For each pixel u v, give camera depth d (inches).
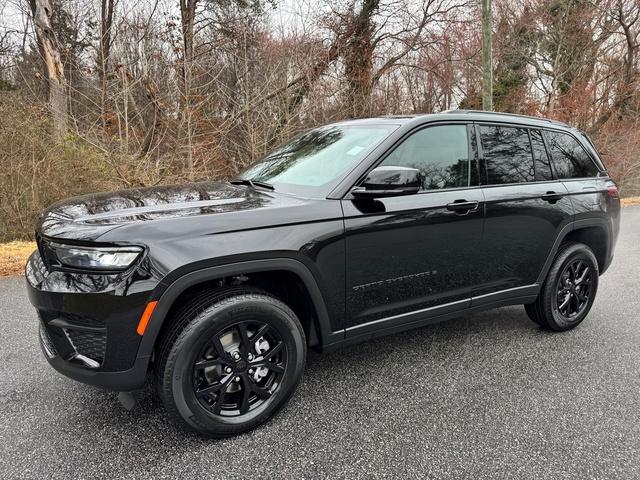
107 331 82.9
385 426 100.0
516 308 181.6
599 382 119.8
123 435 96.2
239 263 90.4
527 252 138.3
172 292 85.0
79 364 86.7
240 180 132.8
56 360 90.2
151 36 405.7
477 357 134.6
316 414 104.7
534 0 773.3
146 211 93.7
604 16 754.8
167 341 87.8
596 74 780.0
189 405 89.4
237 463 87.7
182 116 397.4
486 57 442.6
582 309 158.2
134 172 369.7
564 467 86.8
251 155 455.5
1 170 311.1
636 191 722.2
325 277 101.7
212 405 93.5
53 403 108.6
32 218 319.3
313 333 107.5
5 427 98.7
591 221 153.4
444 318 125.7
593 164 162.6
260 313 95.0
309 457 89.6
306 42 509.0
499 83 787.4
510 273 135.9
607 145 720.3
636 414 105.0
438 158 121.3
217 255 87.8
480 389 116.0
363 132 124.0
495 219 127.8
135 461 88.0
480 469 86.3
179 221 88.4
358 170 108.5
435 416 103.9
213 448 92.4
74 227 86.4
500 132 136.0
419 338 149.1
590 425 100.6
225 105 457.4
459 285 125.3
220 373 94.2
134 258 82.8
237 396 98.3
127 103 393.7
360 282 107.5
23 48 589.3
